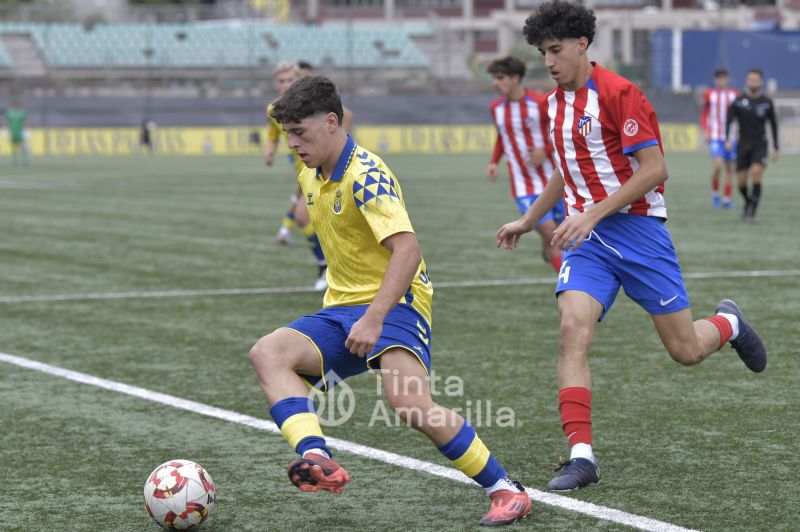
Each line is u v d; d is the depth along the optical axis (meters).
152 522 13.96
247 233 50.81
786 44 141.62
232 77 170.50
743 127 53.66
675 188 77.75
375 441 17.61
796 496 14.58
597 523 13.54
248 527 13.70
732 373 22.27
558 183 16.84
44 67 166.75
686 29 144.88
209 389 21.45
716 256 41.06
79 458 16.88
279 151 143.00
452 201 68.19
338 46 183.00
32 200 70.12
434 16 193.50
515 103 33.94
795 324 27.47
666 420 18.67
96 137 143.75
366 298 13.66
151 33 172.62
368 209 12.95
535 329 27.28
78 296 33.19
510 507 13.57
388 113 156.12
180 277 36.97
